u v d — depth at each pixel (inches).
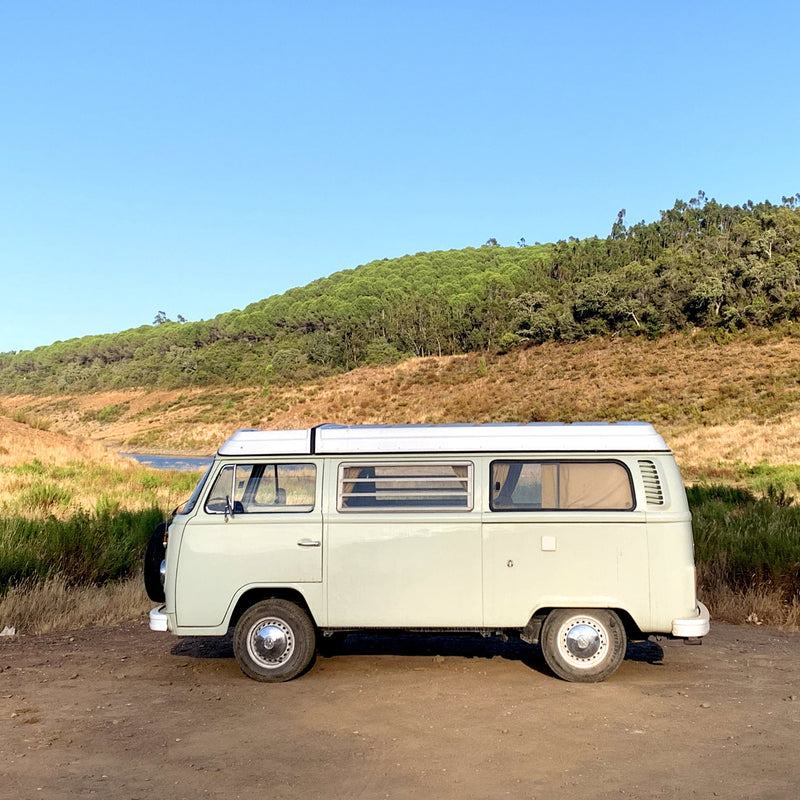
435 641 336.2
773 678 278.1
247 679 280.2
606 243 5147.6
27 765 199.9
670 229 4997.5
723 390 2244.1
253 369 4340.6
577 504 273.0
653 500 269.6
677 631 263.4
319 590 273.3
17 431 1323.8
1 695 263.0
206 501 280.1
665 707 243.0
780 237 3511.3
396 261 7652.6
